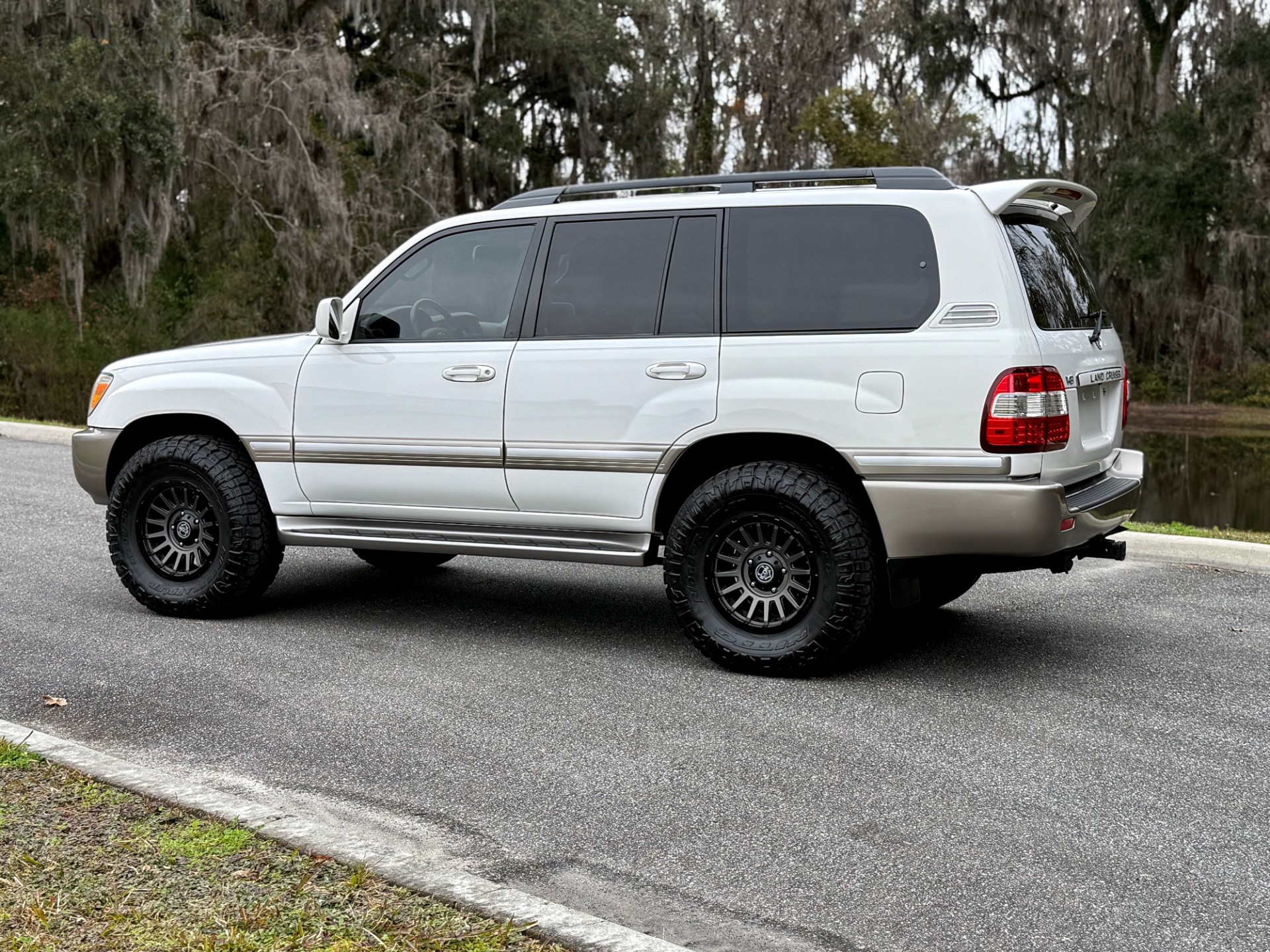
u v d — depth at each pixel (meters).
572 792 4.09
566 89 36.59
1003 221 5.23
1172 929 3.17
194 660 5.62
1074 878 3.47
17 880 3.19
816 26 37.94
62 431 15.26
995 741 4.61
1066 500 5.21
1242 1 33.19
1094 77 33.53
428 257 6.00
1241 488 22.14
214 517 6.29
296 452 6.13
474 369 5.75
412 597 7.02
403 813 3.91
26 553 8.02
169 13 24.52
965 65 34.31
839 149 35.44
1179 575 7.91
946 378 5.02
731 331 5.38
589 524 5.68
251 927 2.96
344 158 30.34
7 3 23.73
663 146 37.19
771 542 5.36
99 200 23.95
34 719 4.78
